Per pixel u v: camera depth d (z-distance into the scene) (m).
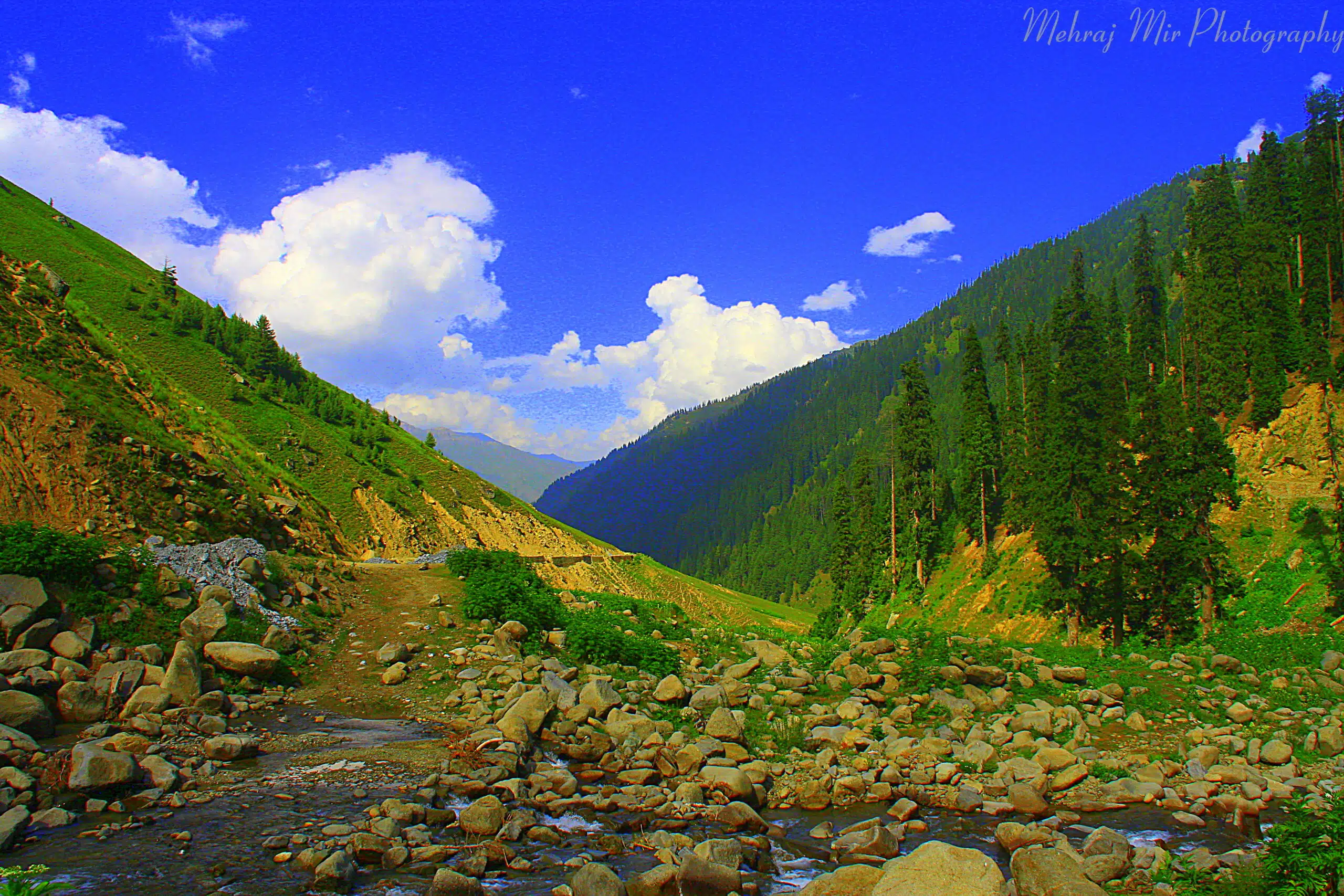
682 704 22.56
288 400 121.81
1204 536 45.31
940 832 15.31
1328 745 20.39
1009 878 12.81
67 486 35.03
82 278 123.94
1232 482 46.50
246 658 21.72
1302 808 12.81
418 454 133.12
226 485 44.22
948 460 187.88
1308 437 54.19
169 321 123.19
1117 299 103.38
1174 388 64.62
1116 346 88.12
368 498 105.00
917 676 24.53
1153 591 46.50
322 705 21.61
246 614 25.00
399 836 12.70
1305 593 44.47
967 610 65.19
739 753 18.56
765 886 12.36
